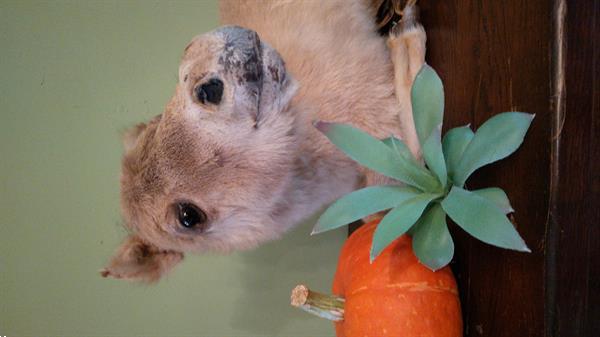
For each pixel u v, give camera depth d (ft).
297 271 2.29
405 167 1.16
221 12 1.92
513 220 1.07
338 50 1.61
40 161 2.14
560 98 0.96
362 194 1.17
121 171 1.65
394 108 1.56
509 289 1.10
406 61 1.52
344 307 1.30
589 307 0.98
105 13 2.16
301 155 1.50
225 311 2.25
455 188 1.09
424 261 1.12
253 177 1.45
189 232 1.54
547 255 0.98
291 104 1.49
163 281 2.23
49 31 2.12
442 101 1.17
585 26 0.95
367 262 1.26
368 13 1.73
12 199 2.13
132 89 2.18
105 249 2.17
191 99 1.39
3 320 2.14
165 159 1.47
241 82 1.33
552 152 0.97
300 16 1.69
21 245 2.15
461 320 1.22
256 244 1.62
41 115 2.13
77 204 2.16
